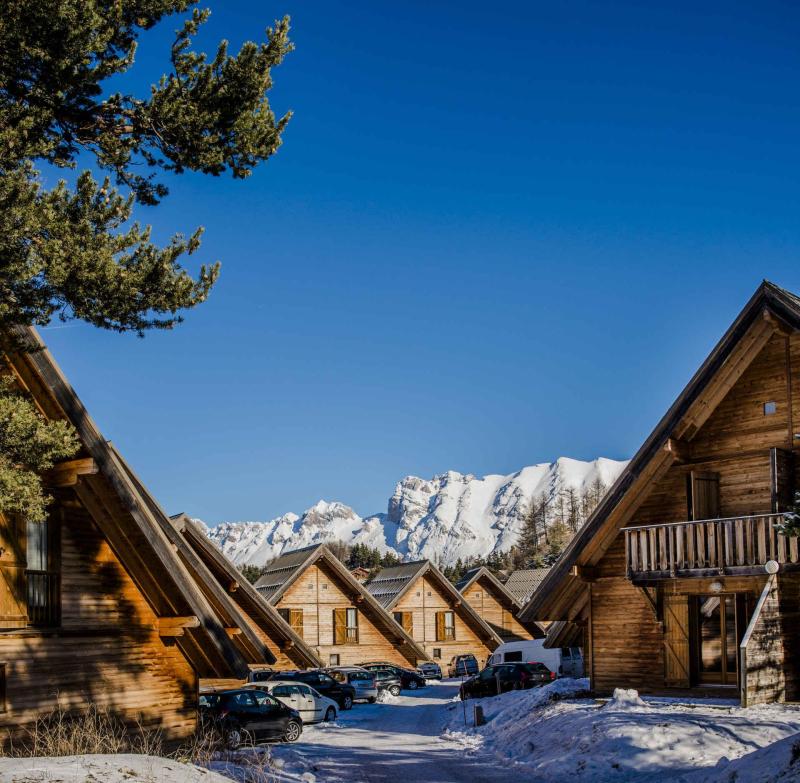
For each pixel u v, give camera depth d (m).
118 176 13.77
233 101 13.34
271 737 26.61
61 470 16.67
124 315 13.16
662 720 20.70
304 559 56.84
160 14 13.05
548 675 39.41
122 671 18.12
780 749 14.81
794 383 24.98
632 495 27.27
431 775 19.92
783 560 23.30
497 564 165.38
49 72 12.52
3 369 16.14
